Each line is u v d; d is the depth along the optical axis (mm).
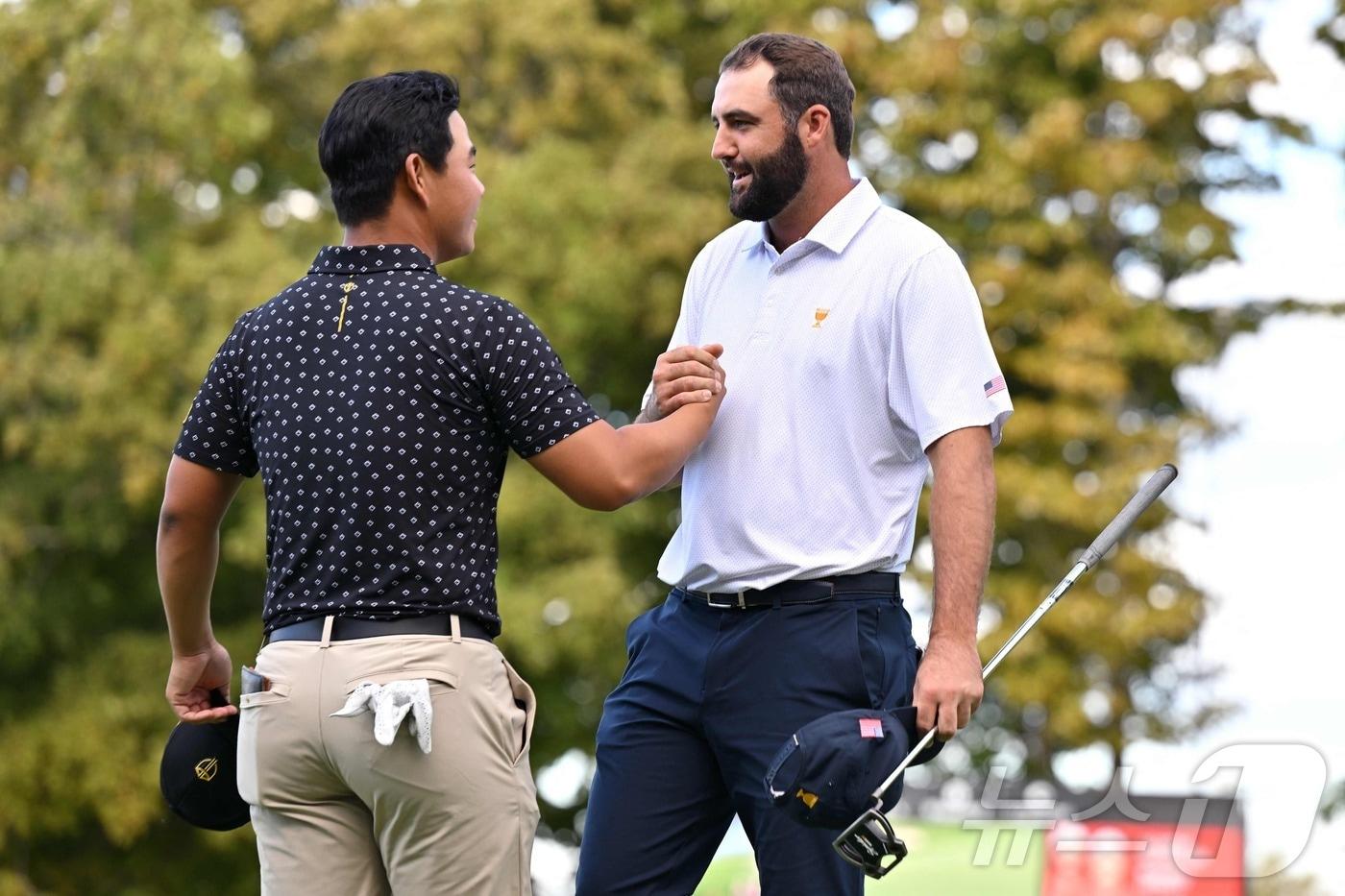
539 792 57156
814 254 12719
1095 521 52625
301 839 11508
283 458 11352
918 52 55719
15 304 50781
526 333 11508
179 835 54344
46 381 50219
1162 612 52781
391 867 11391
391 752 11047
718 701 12586
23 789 50156
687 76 59938
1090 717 54094
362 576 11148
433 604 11164
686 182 55250
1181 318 57312
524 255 51969
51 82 53406
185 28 52375
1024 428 53719
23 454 52562
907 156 57219
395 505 11133
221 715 12547
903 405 12453
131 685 51594
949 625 11805
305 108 59156
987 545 12023
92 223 52906
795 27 57062
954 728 11633
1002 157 55031
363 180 11664
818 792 11352
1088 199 56125
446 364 11266
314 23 58031
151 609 55250
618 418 57594
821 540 12461
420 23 54938
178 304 52000
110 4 52438
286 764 11297
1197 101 55625
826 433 12531
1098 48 54750
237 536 49750
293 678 11180
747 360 12758
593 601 49438
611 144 55719
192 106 51875
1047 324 54781
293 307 11570
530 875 11594
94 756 50062
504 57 54469
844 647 12328
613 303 52469
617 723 13094
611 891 12883
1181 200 56531
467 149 11930
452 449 11273
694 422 12234
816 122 12609
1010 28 56531
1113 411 55625
